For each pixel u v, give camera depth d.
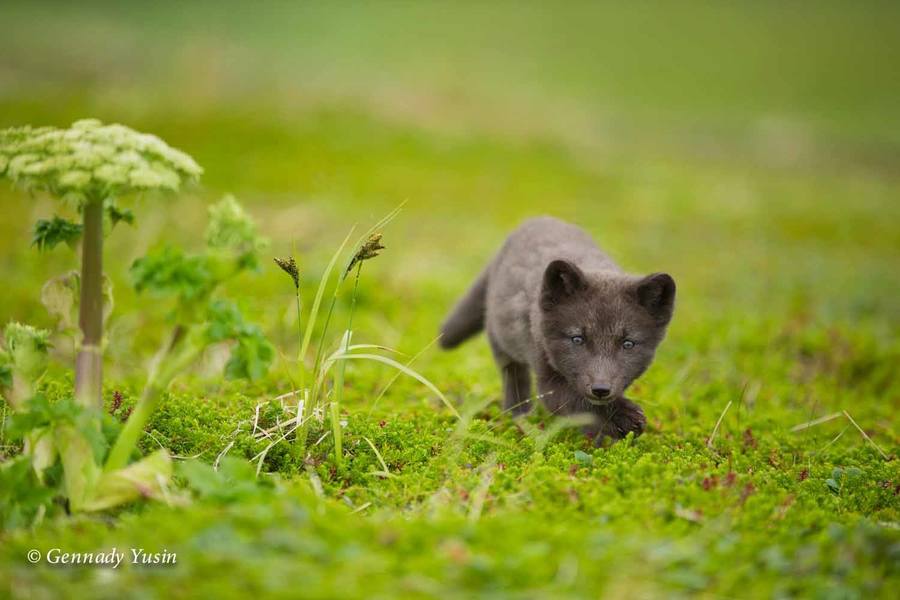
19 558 5.99
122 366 12.22
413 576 5.62
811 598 5.81
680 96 50.25
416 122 33.00
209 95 31.48
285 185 24.44
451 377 12.48
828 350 14.60
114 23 55.91
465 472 7.99
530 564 5.79
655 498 7.29
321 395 8.85
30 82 32.47
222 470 7.21
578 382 9.51
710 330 15.37
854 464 9.40
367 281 16.66
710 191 30.80
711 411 11.16
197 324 6.70
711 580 5.91
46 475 6.77
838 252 24.12
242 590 5.43
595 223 24.53
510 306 10.74
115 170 6.35
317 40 58.53
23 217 19.67
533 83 49.91
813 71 57.53
